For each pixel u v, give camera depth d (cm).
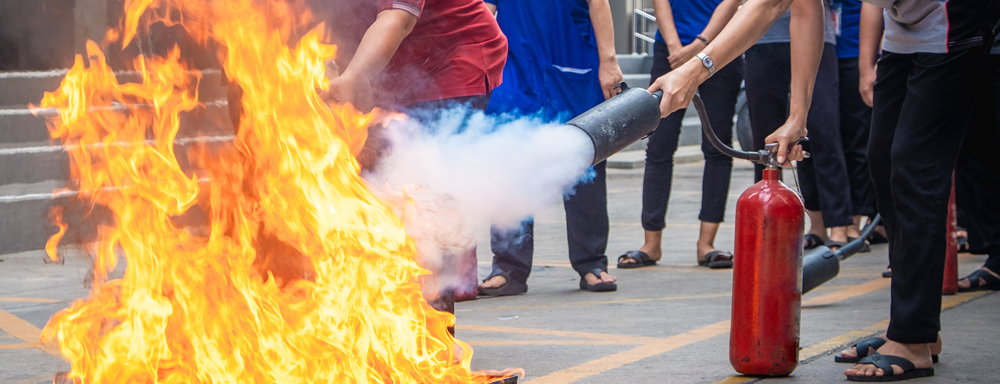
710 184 584
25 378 324
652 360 347
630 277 546
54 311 447
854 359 338
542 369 334
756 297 315
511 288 491
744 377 321
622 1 1532
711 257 579
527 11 467
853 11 667
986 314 425
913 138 312
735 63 562
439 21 315
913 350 322
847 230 664
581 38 477
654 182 585
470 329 405
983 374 323
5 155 669
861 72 578
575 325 412
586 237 500
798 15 320
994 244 486
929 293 317
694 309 447
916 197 314
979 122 466
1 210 618
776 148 317
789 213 312
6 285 514
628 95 262
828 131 624
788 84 571
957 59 305
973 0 303
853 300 466
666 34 551
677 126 580
